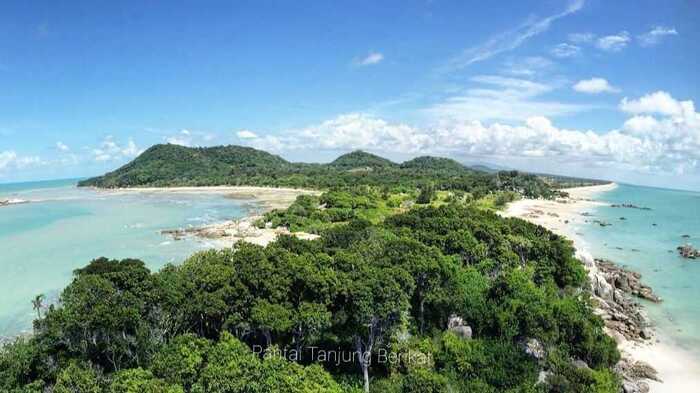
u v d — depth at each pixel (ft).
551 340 138.72
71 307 109.81
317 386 92.84
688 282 257.14
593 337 142.10
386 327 125.08
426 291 149.28
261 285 122.31
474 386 119.14
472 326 149.79
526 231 234.99
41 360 105.60
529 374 123.65
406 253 154.40
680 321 195.52
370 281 120.47
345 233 209.77
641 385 135.64
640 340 173.78
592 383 121.80
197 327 122.83
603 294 215.72
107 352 108.47
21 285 229.86
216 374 89.66
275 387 89.40
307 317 113.91
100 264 141.18
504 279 159.74
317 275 123.34
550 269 197.26
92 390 88.99
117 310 107.04
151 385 86.79
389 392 116.67
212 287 122.42
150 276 129.39
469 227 220.02
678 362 156.04
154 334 110.83
